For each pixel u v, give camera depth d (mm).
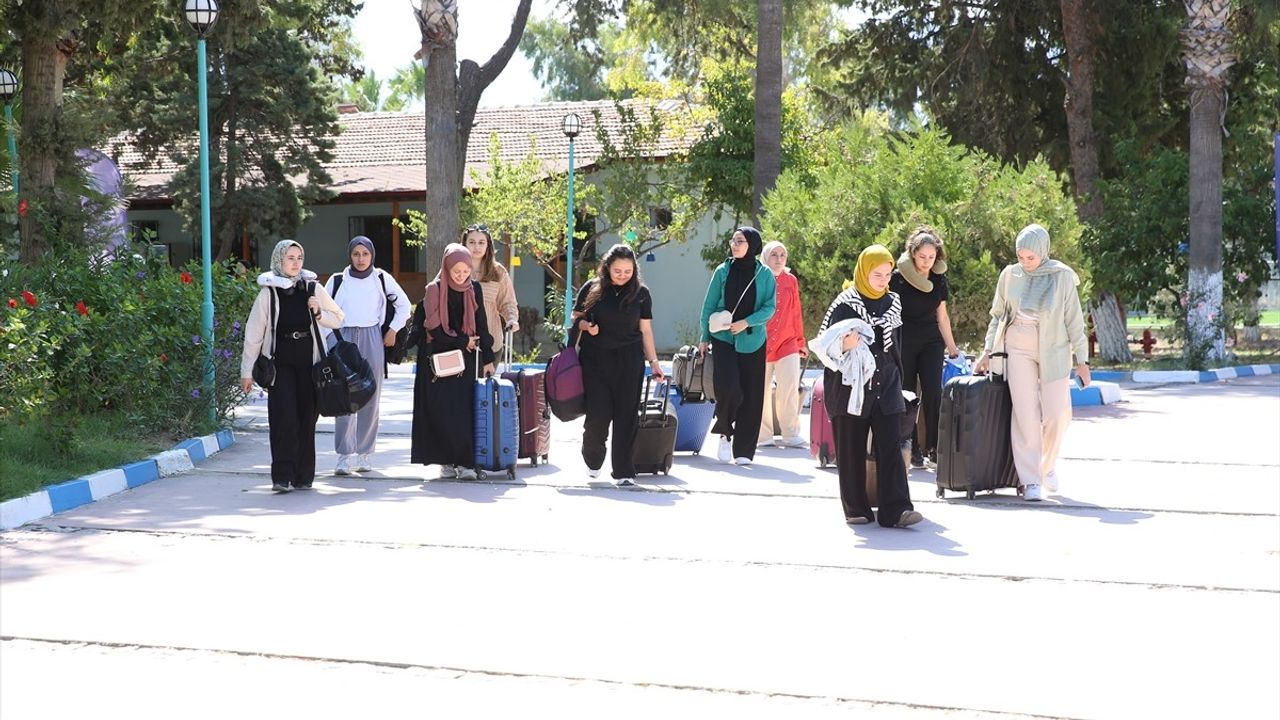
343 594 7105
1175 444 13727
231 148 31875
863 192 19016
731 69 30172
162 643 6160
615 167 31109
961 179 18891
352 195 33719
